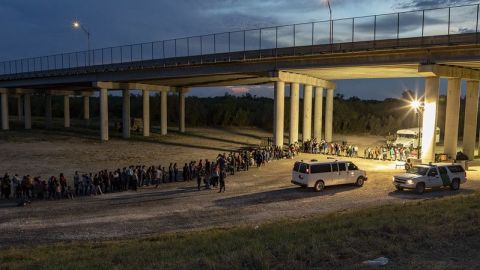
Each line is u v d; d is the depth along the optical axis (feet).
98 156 157.99
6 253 50.24
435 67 123.65
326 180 94.12
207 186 98.99
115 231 64.54
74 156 156.76
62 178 90.79
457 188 93.91
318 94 197.88
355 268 32.35
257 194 91.45
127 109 226.79
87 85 255.09
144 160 149.79
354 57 139.03
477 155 170.19
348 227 47.73
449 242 38.81
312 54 143.74
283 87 162.91
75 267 36.68
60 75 229.25
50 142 200.13
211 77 190.19
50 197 90.17
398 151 147.13
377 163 140.05
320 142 174.60
